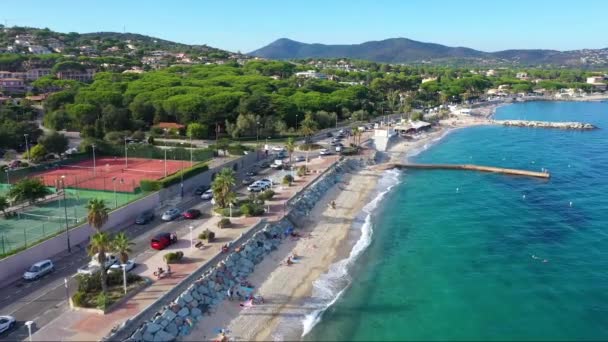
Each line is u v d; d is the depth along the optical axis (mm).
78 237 75938
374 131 194375
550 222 98562
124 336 50562
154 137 169125
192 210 90000
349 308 63781
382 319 61438
